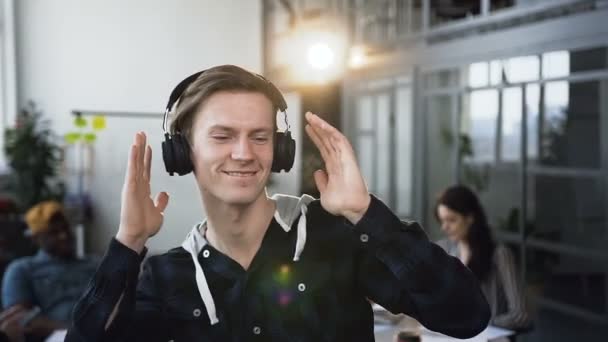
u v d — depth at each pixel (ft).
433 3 15.51
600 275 11.39
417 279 3.18
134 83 22.39
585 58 11.35
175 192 20.99
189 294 3.51
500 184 13.50
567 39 11.68
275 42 23.06
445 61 14.99
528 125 12.69
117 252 3.26
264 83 3.38
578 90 11.55
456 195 9.53
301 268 3.49
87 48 22.06
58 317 9.80
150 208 3.38
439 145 15.39
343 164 3.31
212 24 22.91
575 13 11.52
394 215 3.25
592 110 11.27
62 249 10.16
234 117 3.22
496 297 9.20
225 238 3.49
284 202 3.66
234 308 3.45
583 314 11.69
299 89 21.74
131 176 3.32
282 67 21.79
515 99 12.97
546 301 12.41
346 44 19.20
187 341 3.49
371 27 18.16
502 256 9.39
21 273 9.95
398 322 8.29
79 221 20.75
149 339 3.54
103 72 22.17
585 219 11.58
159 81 22.57
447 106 15.03
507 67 13.16
